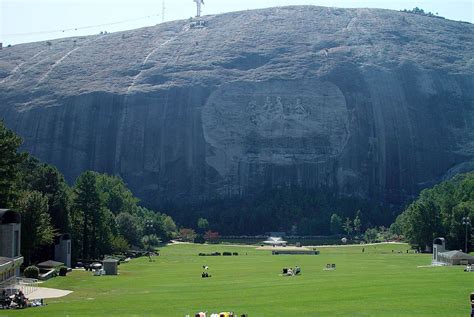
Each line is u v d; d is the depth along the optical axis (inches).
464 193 7475.4
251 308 2484.0
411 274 3617.1
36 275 3907.5
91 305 2687.0
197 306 2583.7
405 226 7298.2
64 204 5108.3
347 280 3403.1
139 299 2876.5
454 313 2237.9
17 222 3688.5
